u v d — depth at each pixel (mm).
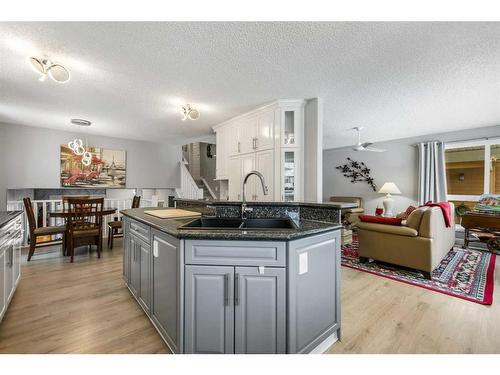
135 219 2236
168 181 6320
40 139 4617
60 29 1668
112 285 2658
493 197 4320
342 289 2609
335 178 6965
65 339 1714
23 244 4176
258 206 2270
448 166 5121
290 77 2441
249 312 1404
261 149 3354
